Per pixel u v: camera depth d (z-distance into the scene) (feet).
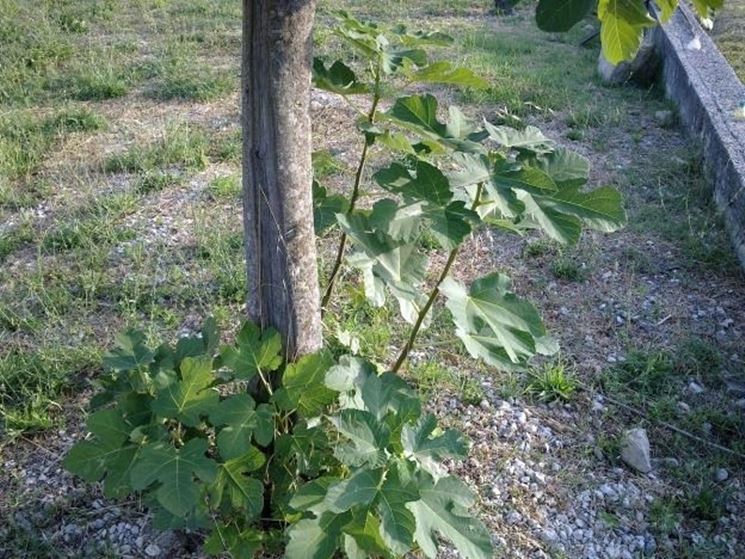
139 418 8.07
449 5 34.81
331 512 7.22
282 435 8.06
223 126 20.22
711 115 18.15
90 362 11.59
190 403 7.70
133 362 8.34
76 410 10.91
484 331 7.95
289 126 7.34
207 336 8.77
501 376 11.71
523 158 7.98
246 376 7.86
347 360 8.09
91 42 26.66
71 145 18.94
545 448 10.50
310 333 8.27
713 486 10.02
